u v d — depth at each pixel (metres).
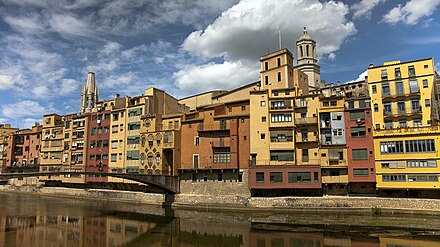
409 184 47.00
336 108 55.22
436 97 50.53
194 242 34.19
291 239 34.56
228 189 56.72
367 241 33.22
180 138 64.00
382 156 49.62
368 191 51.66
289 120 57.00
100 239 35.56
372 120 53.25
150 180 55.38
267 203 51.78
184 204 56.88
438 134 46.06
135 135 70.19
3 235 36.41
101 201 66.62
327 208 49.12
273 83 68.44
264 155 56.34
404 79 53.06
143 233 38.25
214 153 59.41
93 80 154.75
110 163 72.75
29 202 65.06
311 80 89.94
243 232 37.84
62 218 47.47
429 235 34.91
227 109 63.78
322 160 54.06
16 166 87.56
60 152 83.88
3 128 116.12
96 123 77.56
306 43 92.62
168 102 78.50
